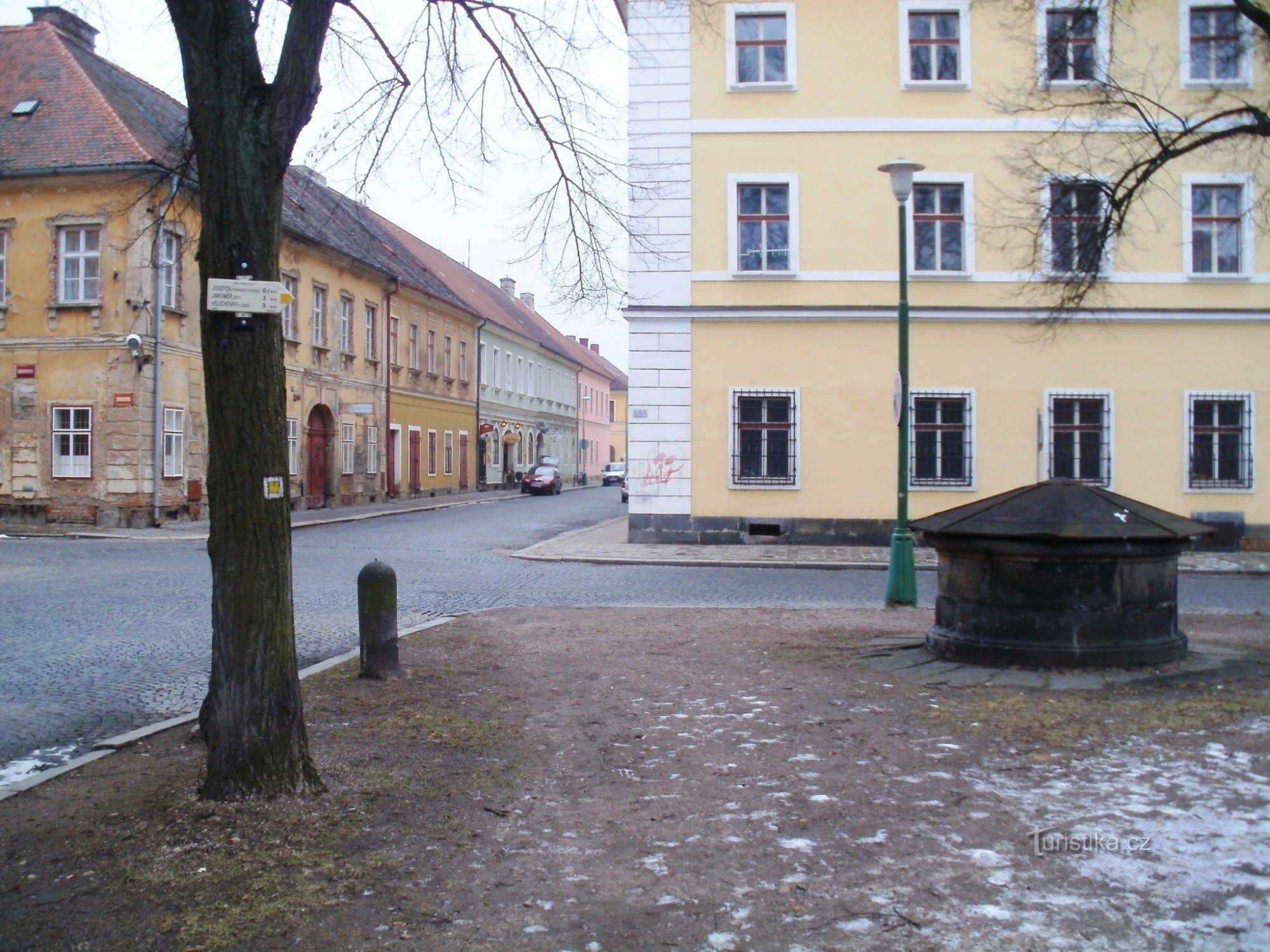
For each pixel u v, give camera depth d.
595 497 50.00
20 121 25.38
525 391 61.94
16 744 6.73
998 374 21.11
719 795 5.31
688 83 21.38
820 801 5.16
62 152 24.59
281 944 3.69
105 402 24.50
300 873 4.27
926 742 6.23
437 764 5.87
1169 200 21.03
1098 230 12.86
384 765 5.81
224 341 4.94
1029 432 21.11
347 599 13.70
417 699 7.60
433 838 4.69
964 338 21.12
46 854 4.52
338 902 4.02
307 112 5.11
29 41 27.25
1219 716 6.68
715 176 21.38
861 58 21.27
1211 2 20.27
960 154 21.09
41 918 3.91
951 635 8.84
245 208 4.91
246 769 5.11
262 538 5.10
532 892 4.11
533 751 6.17
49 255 24.66
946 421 21.27
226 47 4.94
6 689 8.31
